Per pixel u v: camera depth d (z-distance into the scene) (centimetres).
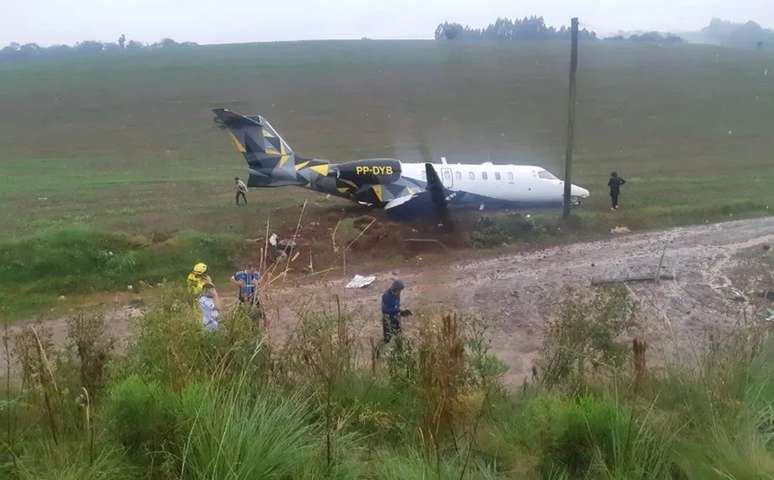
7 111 7956
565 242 2325
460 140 6056
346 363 702
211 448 482
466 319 1020
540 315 1536
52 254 1834
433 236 2327
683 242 2272
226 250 2022
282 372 667
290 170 2592
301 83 9919
